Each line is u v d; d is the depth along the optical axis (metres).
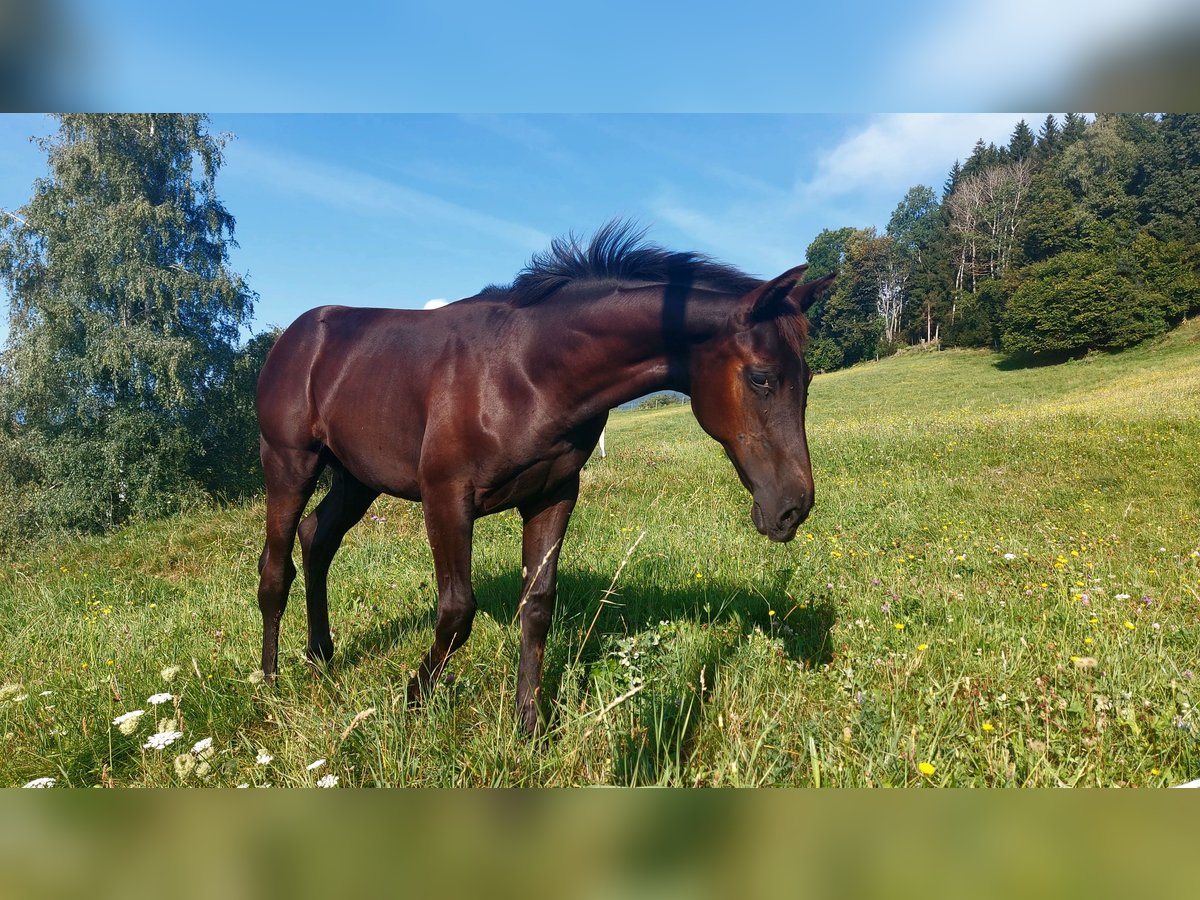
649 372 2.54
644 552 5.05
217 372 19.53
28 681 3.46
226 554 6.94
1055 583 4.34
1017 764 2.19
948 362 48.19
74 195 18.64
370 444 3.06
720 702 2.62
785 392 2.28
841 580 4.41
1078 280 40.06
